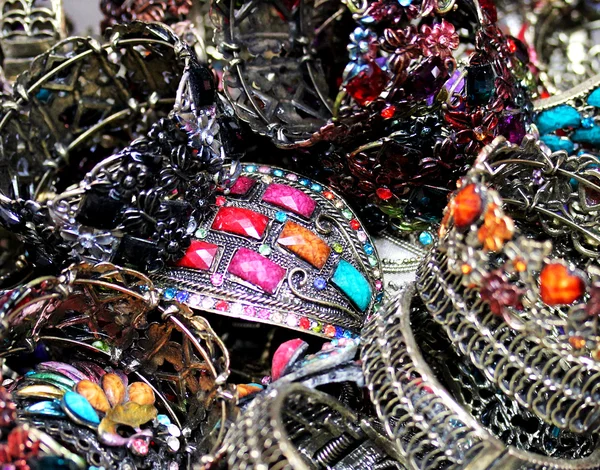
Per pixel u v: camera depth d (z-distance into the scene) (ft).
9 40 0.79
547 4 0.95
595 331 0.58
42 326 0.65
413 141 0.67
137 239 0.63
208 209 0.67
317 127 0.75
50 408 0.61
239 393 0.63
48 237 0.65
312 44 0.81
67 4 0.89
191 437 0.65
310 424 0.61
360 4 0.64
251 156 0.75
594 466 0.59
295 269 0.66
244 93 0.74
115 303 0.64
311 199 0.69
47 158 0.79
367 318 0.66
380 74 0.63
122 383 0.65
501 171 0.65
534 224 0.69
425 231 0.72
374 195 0.70
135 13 0.81
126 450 0.61
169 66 0.76
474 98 0.66
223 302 0.65
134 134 0.81
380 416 0.59
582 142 0.77
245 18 0.77
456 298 0.60
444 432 0.58
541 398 0.60
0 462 0.56
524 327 0.58
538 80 0.86
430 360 0.66
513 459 0.57
